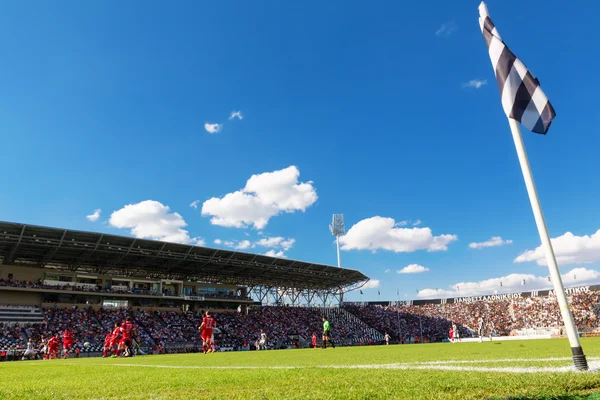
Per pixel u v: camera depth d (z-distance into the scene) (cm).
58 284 5800
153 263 6475
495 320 8600
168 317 6462
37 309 5384
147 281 6644
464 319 8900
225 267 6925
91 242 5309
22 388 562
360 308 9500
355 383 499
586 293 8119
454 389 425
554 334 6700
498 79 748
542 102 693
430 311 9494
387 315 9256
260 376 637
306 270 7550
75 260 6031
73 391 516
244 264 6744
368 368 749
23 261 5953
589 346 1680
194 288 7419
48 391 520
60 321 5369
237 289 8069
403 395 396
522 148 692
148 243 5647
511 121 713
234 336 6525
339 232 10425
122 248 5569
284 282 8625
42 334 4956
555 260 628
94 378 727
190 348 5659
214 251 6216
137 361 1633
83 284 5997
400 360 1035
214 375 692
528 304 8625
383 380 521
